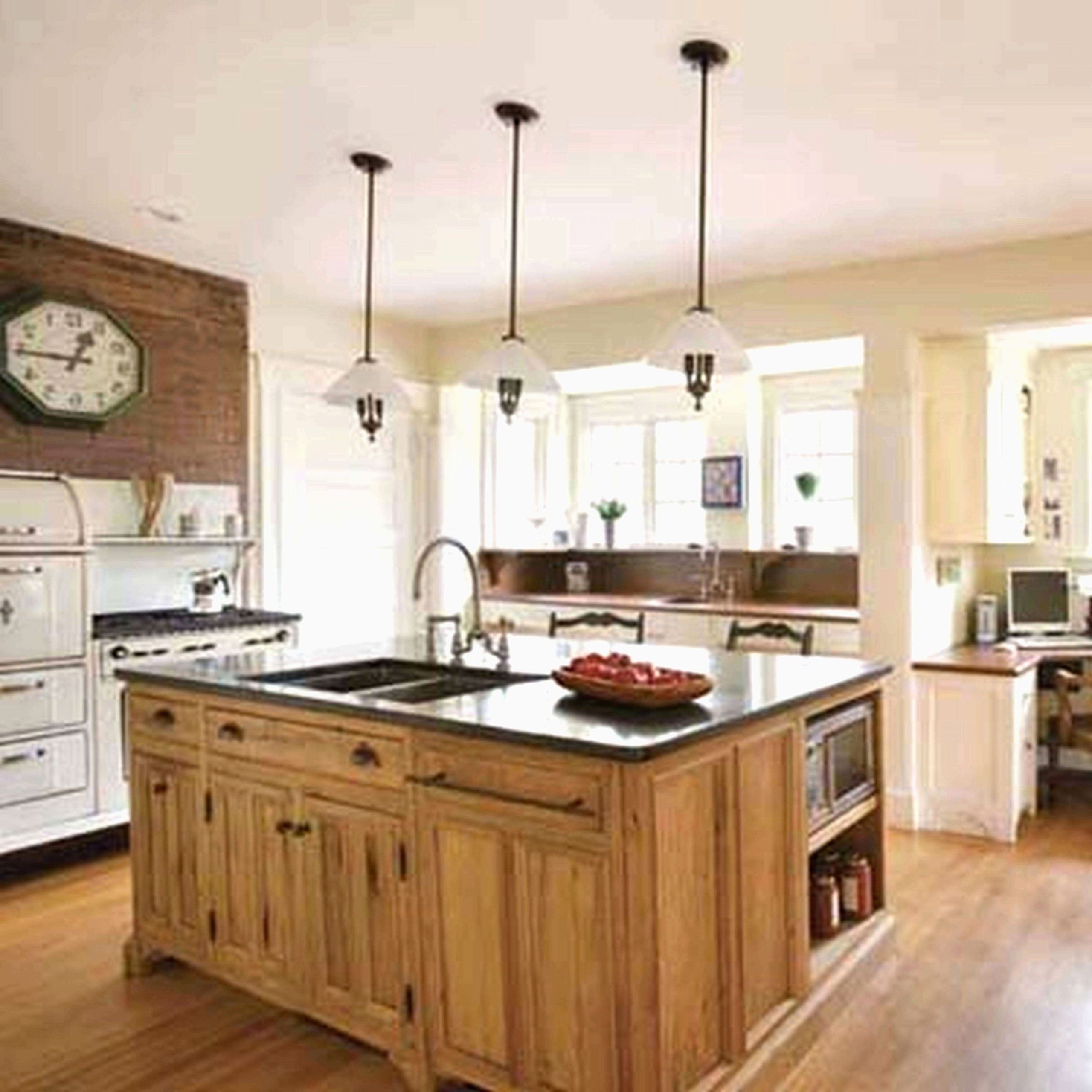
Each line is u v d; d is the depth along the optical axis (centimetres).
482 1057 220
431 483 591
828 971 267
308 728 250
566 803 204
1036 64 257
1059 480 518
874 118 290
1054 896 351
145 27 238
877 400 435
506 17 233
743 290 471
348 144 312
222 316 479
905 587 431
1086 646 468
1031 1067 242
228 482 483
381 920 238
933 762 429
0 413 396
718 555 605
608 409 663
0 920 335
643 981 197
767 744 242
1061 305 396
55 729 372
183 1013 271
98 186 350
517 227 368
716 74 262
